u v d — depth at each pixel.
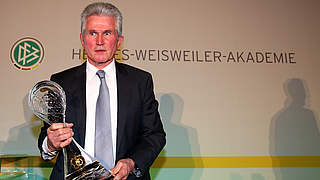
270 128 2.86
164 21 2.98
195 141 2.76
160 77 2.85
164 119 2.78
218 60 2.96
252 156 2.78
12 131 2.60
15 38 2.78
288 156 2.81
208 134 2.79
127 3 2.98
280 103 2.92
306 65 3.05
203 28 3.02
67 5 2.92
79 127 1.36
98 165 1.17
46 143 1.31
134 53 2.86
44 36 2.81
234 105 2.87
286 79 2.99
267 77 2.97
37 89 1.27
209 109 2.84
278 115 2.89
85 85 1.46
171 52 2.92
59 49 2.80
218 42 3.00
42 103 1.25
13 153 2.56
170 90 2.83
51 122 1.24
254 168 2.76
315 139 2.86
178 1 3.06
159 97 2.81
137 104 1.45
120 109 1.41
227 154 2.76
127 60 2.83
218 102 2.86
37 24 2.83
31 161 2.57
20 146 2.58
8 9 2.84
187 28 3.00
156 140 1.45
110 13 1.48
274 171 2.77
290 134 2.86
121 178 1.19
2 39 2.76
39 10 2.87
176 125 2.78
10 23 2.81
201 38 2.99
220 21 3.06
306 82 3.00
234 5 3.12
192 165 2.71
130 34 2.90
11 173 2.31
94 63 1.51
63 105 1.27
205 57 2.95
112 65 1.54
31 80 2.71
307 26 3.15
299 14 3.18
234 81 2.93
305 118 2.91
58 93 1.28
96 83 1.50
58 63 2.77
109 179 1.18
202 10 3.06
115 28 1.48
